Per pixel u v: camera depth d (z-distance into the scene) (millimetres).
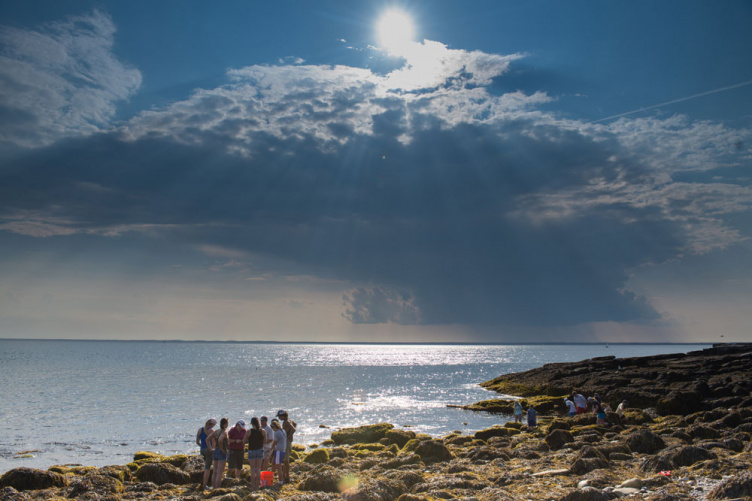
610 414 35094
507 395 65062
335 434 33719
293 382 91875
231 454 19250
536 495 15281
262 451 18562
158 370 122188
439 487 17172
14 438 37406
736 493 12734
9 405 54781
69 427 42281
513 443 28172
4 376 94312
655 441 23547
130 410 52469
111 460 30688
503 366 159000
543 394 59156
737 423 30250
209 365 149750
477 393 70875
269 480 19047
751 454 19109
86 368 123500
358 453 26531
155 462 23094
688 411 40438
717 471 16781
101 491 18406
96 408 53594
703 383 44875
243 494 17578
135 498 17812
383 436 33094
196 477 21922
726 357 59156
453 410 52812
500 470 20719
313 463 23672
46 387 74625
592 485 16172
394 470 20609
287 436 19719
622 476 17609
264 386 82500
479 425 42750
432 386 84375
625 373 55156
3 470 27859
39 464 29594
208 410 53000
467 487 17188
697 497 13656
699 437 26719
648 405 43094
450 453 24844
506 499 14859
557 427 32219
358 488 16297
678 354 69188
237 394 69250
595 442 26000
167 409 53406
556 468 20328
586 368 63438
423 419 46531
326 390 76312
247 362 176375
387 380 98938
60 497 17172
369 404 58594
